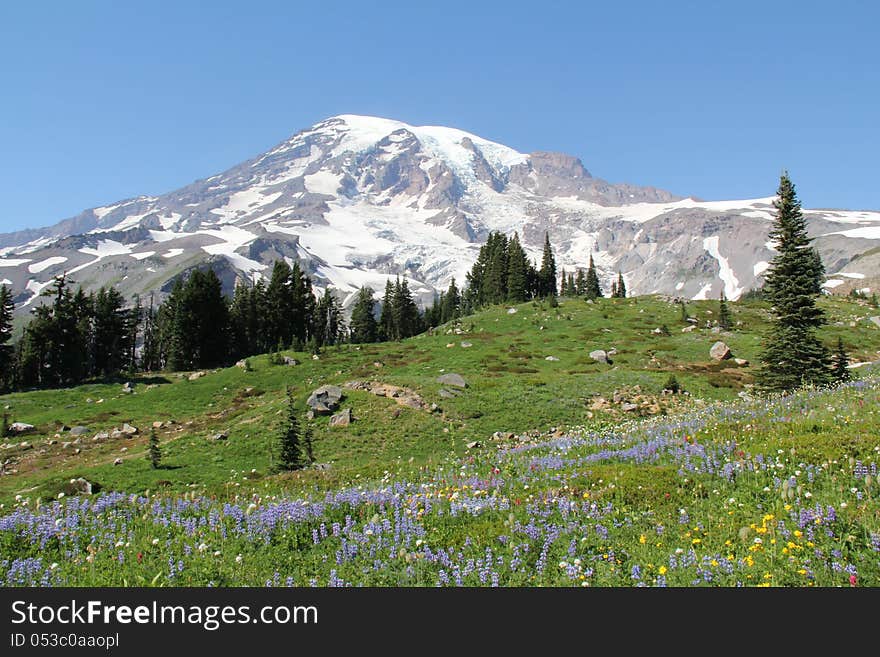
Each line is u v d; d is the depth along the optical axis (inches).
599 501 469.1
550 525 418.6
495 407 1942.7
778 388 1916.8
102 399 3043.8
